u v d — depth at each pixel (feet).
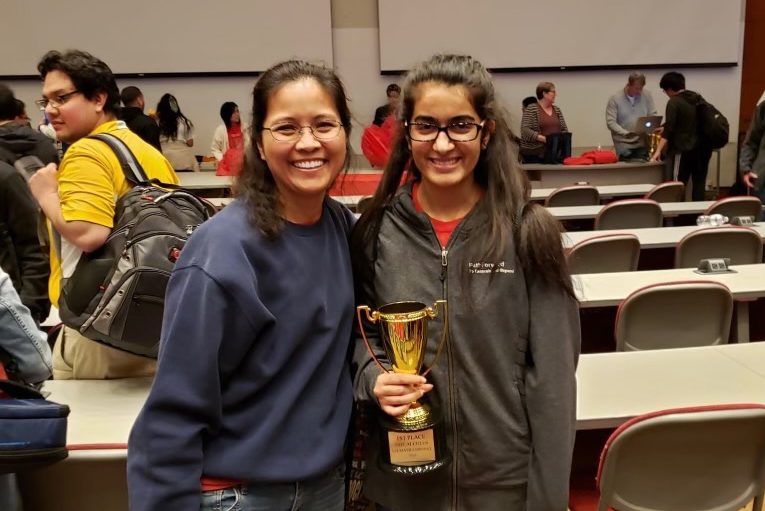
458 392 4.01
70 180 5.61
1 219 7.69
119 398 5.87
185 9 26.66
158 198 5.67
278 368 3.61
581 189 17.62
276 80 3.68
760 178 15.61
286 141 3.62
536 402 3.89
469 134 3.95
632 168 23.26
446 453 4.00
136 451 3.41
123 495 4.38
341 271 3.99
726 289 7.72
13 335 4.72
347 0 27.50
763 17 31.17
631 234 11.55
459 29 27.81
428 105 3.94
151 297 5.35
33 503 4.37
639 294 7.71
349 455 4.26
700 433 4.40
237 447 3.57
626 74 28.91
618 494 4.67
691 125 22.81
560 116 24.03
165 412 3.36
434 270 4.05
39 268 7.91
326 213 4.06
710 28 28.73
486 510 4.08
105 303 5.37
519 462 4.01
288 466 3.63
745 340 8.89
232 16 26.89
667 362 6.43
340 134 3.76
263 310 3.48
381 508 4.53
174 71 27.04
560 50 28.30
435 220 4.21
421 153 4.03
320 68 3.80
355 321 4.26
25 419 3.78
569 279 3.92
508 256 3.90
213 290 3.37
